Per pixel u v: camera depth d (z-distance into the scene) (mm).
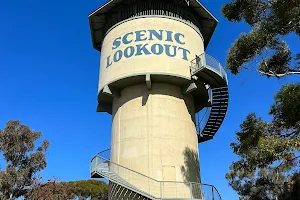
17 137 35406
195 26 26281
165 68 22594
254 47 16375
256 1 16062
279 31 15445
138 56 23109
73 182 45500
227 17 17156
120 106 23750
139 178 20703
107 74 24062
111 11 26328
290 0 13805
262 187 44062
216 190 19812
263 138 15031
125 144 22188
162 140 21625
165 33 23938
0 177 31703
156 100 22750
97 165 21438
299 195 28062
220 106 25594
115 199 21328
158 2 25156
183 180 20891
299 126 15234
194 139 23172
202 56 22859
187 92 23375
